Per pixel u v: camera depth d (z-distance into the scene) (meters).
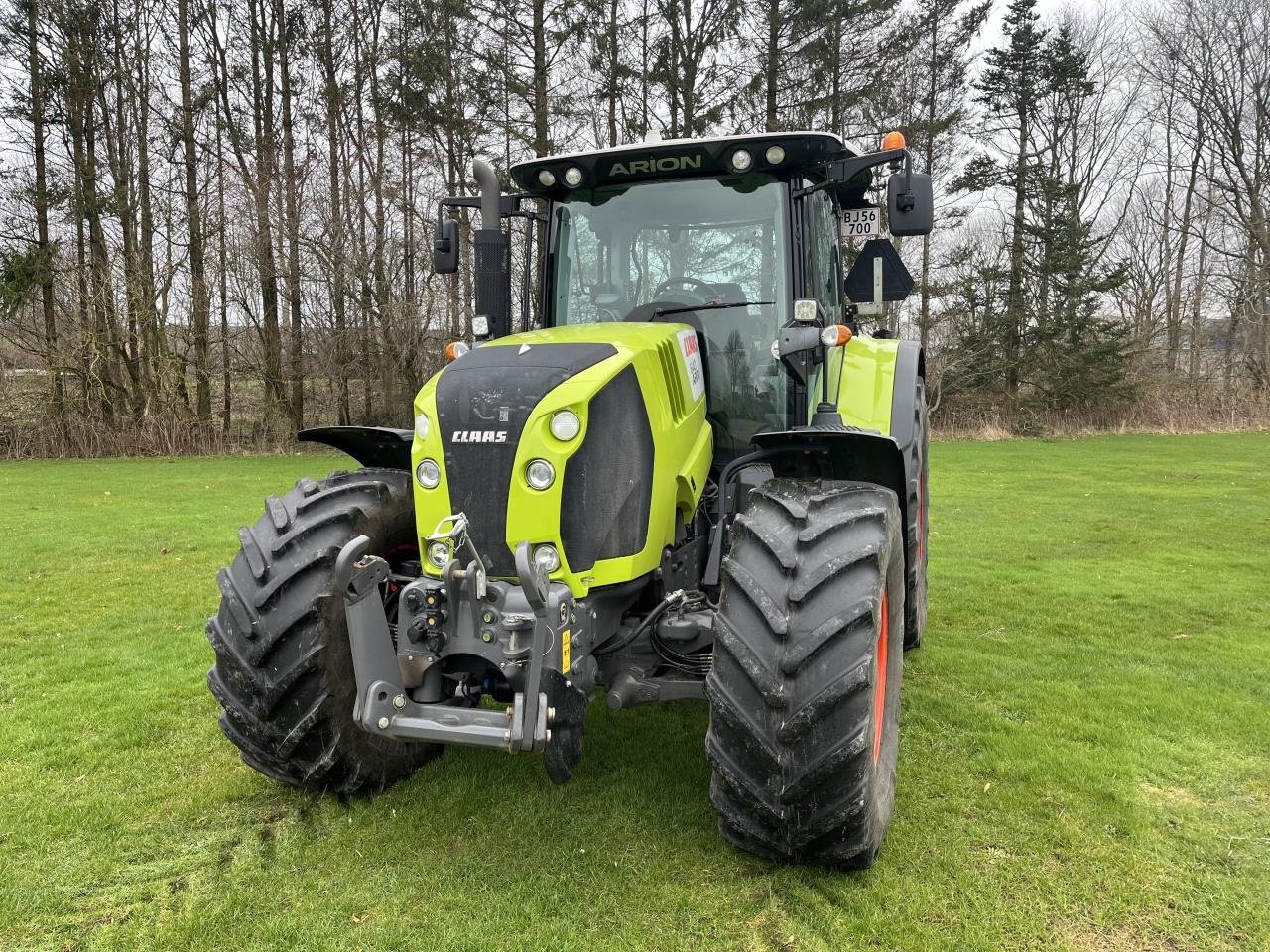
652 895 2.57
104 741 3.79
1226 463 15.93
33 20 21.17
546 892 2.59
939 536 8.89
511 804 3.15
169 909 2.54
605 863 2.75
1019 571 7.23
